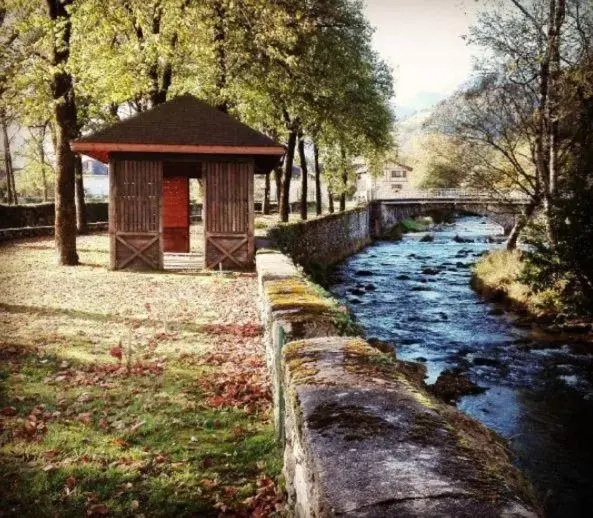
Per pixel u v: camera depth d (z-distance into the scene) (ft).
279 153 50.83
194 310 35.32
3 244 75.87
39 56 50.29
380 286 84.69
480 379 39.93
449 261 120.57
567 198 50.70
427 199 190.39
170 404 20.15
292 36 66.08
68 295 39.55
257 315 34.09
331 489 6.06
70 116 52.16
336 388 9.61
